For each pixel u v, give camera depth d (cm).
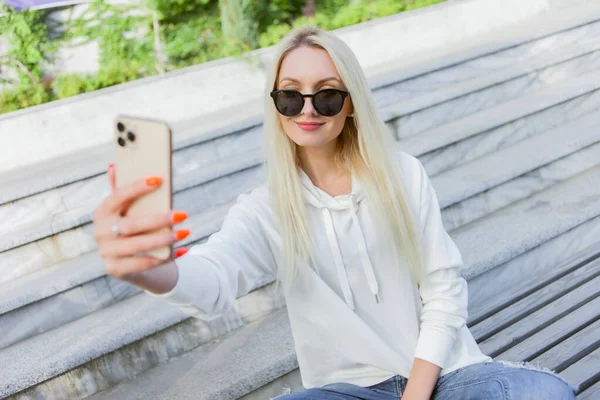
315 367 178
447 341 166
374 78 475
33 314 287
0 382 246
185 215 103
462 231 337
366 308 172
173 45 620
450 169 388
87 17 605
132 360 267
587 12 545
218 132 394
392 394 170
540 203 354
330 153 171
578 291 269
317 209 170
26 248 319
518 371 153
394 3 653
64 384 257
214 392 242
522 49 488
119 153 109
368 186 166
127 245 103
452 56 481
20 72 580
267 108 166
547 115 422
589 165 387
